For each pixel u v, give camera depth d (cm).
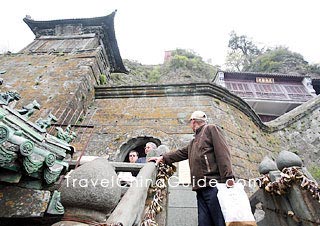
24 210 346
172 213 554
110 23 1444
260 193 480
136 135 939
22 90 1044
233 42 4253
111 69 1633
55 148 419
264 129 1358
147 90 1134
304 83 2238
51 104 955
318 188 329
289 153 404
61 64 1220
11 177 318
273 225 434
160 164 374
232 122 1049
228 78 2284
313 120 1444
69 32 1520
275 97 2102
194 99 1068
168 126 959
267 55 3478
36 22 1534
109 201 166
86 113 1099
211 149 335
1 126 282
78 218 157
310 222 337
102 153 891
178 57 3384
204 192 319
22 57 1312
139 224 235
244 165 891
